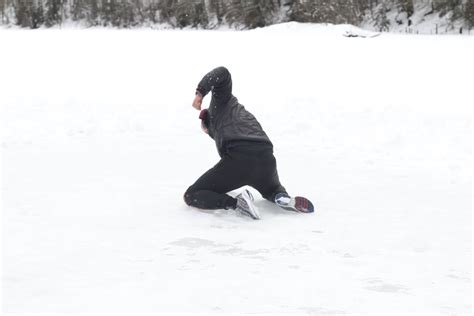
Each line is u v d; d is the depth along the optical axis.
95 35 28.14
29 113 9.96
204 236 4.84
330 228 5.09
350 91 12.55
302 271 4.17
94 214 5.36
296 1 37.59
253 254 4.48
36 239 4.71
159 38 26.08
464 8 36.97
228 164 5.49
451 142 8.09
